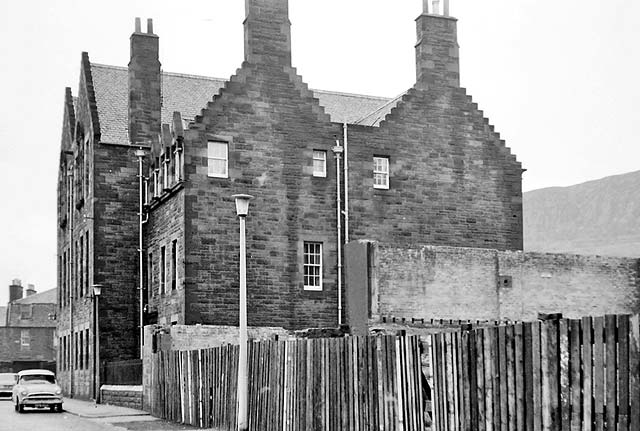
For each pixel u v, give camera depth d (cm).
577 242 16362
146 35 4584
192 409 2834
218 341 3447
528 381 1356
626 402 1168
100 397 4116
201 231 3659
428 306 3253
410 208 3988
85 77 4738
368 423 1805
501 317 3359
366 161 3950
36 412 3738
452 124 4112
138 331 4400
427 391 1631
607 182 19650
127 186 4459
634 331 1158
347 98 4966
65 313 5409
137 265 4425
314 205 3850
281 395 2208
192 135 3691
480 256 3372
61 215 5656
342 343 1922
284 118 3847
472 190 4103
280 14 3891
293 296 3762
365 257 3198
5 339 10238
